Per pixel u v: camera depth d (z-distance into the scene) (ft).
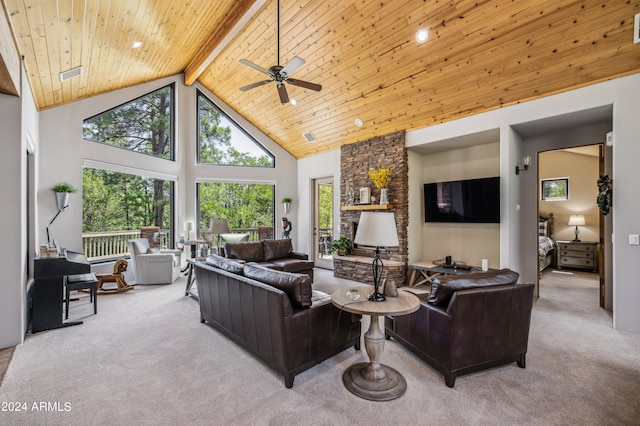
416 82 13.67
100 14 9.82
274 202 24.66
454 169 17.33
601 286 13.32
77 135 15.83
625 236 10.35
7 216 9.55
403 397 6.84
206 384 7.39
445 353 7.27
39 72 11.30
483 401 6.67
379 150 18.10
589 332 10.44
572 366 8.13
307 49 14.28
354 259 18.39
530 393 6.95
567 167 23.04
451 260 16.48
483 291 7.27
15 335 9.57
